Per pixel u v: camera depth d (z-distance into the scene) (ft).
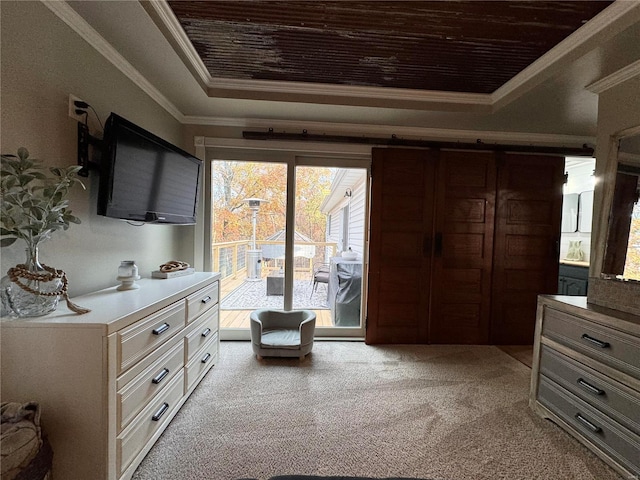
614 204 6.27
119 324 4.07
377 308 10.38
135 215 6.23
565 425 5.77
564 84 7.00
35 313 3.97
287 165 10.32
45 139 4.69
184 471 4.75
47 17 4.68
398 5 5.36
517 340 10.69
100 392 3.86
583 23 5.67
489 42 6.36
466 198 10.47
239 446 5.32
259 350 8.71
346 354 9.49
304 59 7.19
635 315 5.10
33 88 4.47
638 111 6.06
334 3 5.34
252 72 7.86
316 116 9.54
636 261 5.68
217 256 10.57
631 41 5.41
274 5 5.42
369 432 5.77
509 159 10.48
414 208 10.36
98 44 5.76
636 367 4.66
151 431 4.96
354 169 10.82
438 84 8.25
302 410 6.42
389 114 9.25
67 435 3.86
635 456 4.62
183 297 6.11
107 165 5.38
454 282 10.55
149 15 5.20
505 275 10.67
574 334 5.70
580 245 14.16
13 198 3.74
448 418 6.25
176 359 5.85
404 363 8.89
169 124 8.92
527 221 10.62
